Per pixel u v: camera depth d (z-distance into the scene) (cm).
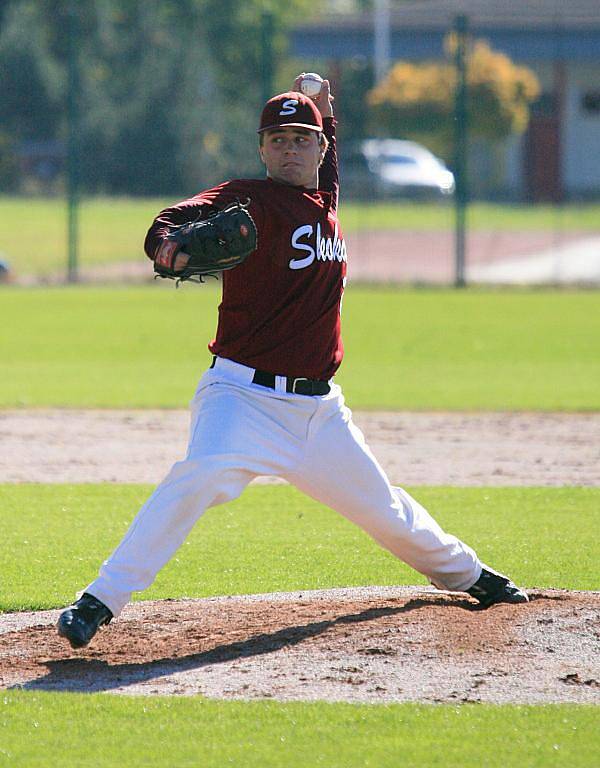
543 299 8850
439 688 1786
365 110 15762
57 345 6756
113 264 10856
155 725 1669
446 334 7219
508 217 14738
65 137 17750
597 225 13938
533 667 1856
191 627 2089
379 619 2048
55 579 2534
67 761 1559
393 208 15600
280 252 1880
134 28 18462
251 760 1555
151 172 15912
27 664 1933
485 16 15938
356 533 2986
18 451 3991
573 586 2455
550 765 1541
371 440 4206
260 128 1908
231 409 1895
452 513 3175
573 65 16362
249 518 3158
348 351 6588
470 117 15012
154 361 6200
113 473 3675
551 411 4819
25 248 11581
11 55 17750
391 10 16875
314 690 1786
